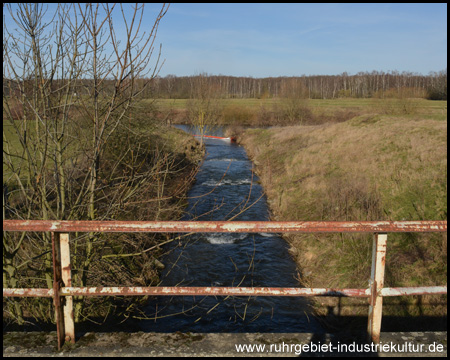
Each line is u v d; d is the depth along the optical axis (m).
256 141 34.72
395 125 23.38
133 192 6.75
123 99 6.21
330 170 18.41
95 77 5.58
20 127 5.96
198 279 10.65
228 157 30.69
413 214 12.00
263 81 119.25
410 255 9.70
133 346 3.12
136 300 9.16
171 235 13.41
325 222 2.95
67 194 6.45
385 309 8.11
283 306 9.35
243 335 3.28
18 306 5.85
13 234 6.48
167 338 3.23
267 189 19.56
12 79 5.57
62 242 3.01
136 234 8.84
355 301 8.88
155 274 10.43
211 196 18.67
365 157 18.58
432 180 13.73
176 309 9.12
